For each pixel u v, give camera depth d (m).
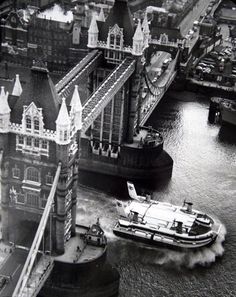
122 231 172.38
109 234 174.50
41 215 146.62
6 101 135.38
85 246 151.38
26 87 136.38
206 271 163.12
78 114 141.12
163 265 164.00
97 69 199.00
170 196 198.12
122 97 197.12
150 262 164.75
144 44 198.75
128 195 197.50
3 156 139.88
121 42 194.38
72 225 153.50
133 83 199.00
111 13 194.88
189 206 179.75
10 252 146.25
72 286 146.62
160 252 169.00
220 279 160.62
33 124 135.88
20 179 143.75
